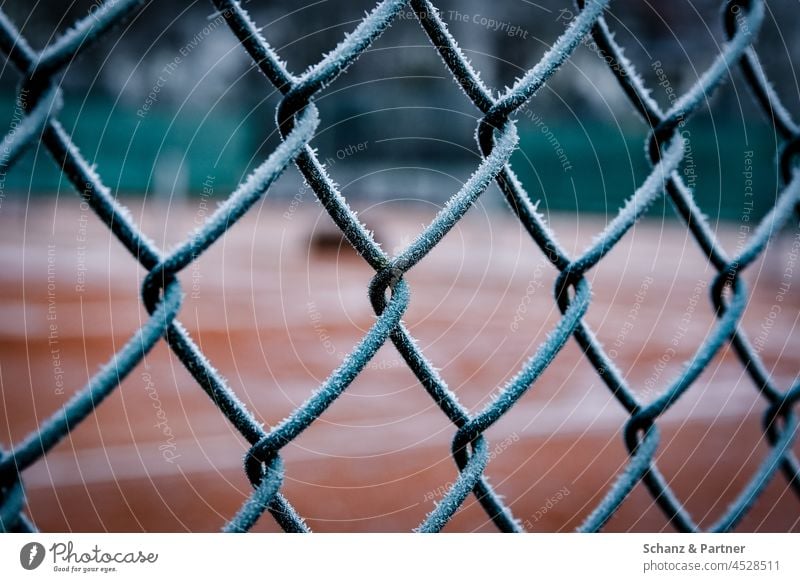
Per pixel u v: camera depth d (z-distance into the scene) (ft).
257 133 94.17
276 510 3.14
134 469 16.51
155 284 2.80
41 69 2.60
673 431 21.68
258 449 3.08
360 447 19.49
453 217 3.37
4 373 24.71
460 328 38.42
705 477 17.38
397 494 16.26
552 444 20.10
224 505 14.99
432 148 97.81
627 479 4.27
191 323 37.01
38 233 63.77
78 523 13.71
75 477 15.93
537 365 3.67
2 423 19.06
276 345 32.55
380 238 65.77
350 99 95.50
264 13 64.59
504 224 85.35
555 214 93.45
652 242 77.87
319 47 66.08
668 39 42.37
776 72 22.38
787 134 4.73
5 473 2.62
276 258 59.11
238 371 27.50
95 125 84.64
